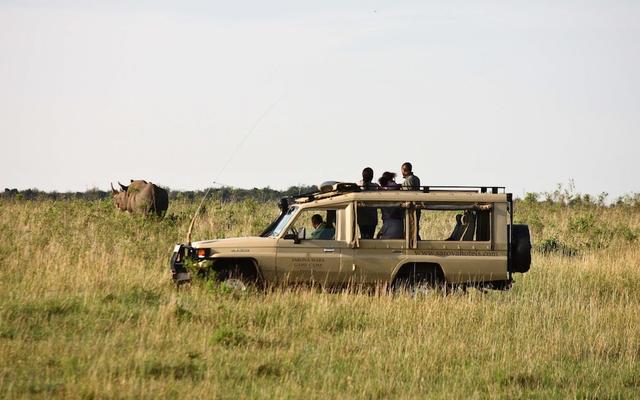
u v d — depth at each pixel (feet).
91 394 111.65
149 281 195.00
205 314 161.58
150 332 145.18
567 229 334.03
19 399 109.19
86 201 386.32
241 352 139.54
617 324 170.81
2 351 128.67
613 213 419.13
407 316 167.94
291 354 137.49
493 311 176.04
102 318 157.07
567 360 145.89
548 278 224.94
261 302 178.70
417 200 193.16
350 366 134.92
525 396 124.98
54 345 134.92
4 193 408.26
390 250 192.34
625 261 251.39
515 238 193.88
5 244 231.91
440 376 132.77
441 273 193.57
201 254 190.08
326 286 192.54
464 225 194.80
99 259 213.05
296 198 208.44
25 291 178.40
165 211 345.92
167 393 114.32
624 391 129.29
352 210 192.44
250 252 190.70
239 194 488.85
